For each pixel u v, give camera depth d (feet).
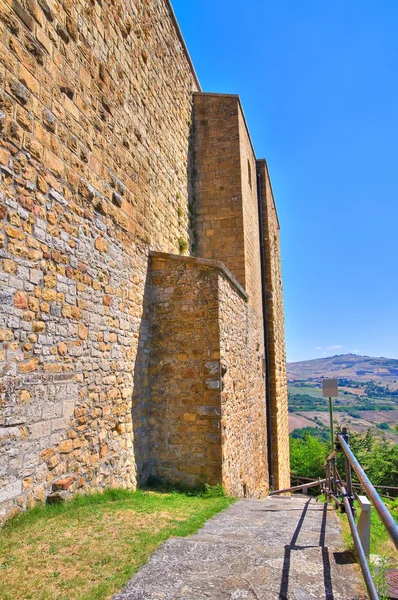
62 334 15.84
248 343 34.37
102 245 19.36
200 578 9.91
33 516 13.29
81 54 18.37
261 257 51.34
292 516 16.80
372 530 16.65
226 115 39.27
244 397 30.99
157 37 29.35
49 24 16.03
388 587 9.41
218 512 17.42
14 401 13.12
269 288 50.72
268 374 48.88
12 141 13.62
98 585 9.51
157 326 24.39
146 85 26.58
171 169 31.78
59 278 15.83
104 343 19.06
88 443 17.28
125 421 20.71
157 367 23.98
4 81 13.41
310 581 9.68
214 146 39.04
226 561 10.97
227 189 38.17
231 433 25.39
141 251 24.09
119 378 20.35
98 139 19.56
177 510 16.70
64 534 12.60
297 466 82.28
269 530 14.21
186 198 36.11
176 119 33.86
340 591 9.16
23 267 13.87
